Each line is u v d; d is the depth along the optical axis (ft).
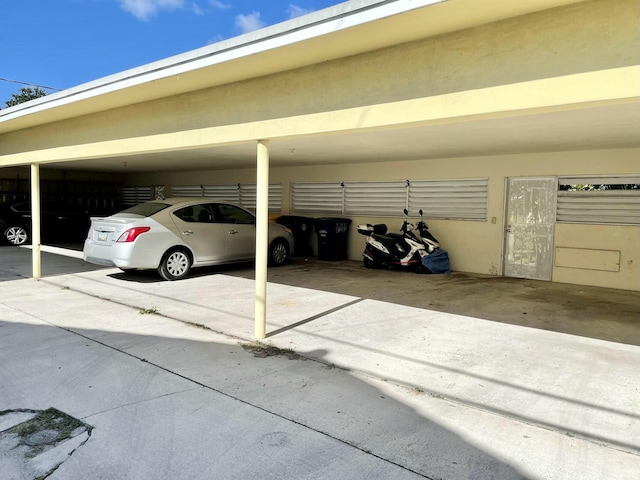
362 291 23.97
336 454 8.79
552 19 9.63
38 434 9.48
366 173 35.50
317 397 11.33
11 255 36.78
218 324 17.61
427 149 26.02
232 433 9.55
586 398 11.34
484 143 22.98
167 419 10.12
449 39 10.99
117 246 24.62
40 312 19.17
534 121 16.47
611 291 24.41
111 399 11.10
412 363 13.66
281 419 10.17
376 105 12.28
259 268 15.74
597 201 25.84
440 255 30.01
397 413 10.52
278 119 14.49
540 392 11.68
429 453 8.86
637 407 10.87
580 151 26.08
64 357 13.87
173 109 17.79
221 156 32.48
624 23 8.91
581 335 16.39
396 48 11.85
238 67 13.98
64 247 42.45
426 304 21.07
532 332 16.74
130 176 56.03
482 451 8.95
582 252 26.30
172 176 51.06
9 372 12.66
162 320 18.12
